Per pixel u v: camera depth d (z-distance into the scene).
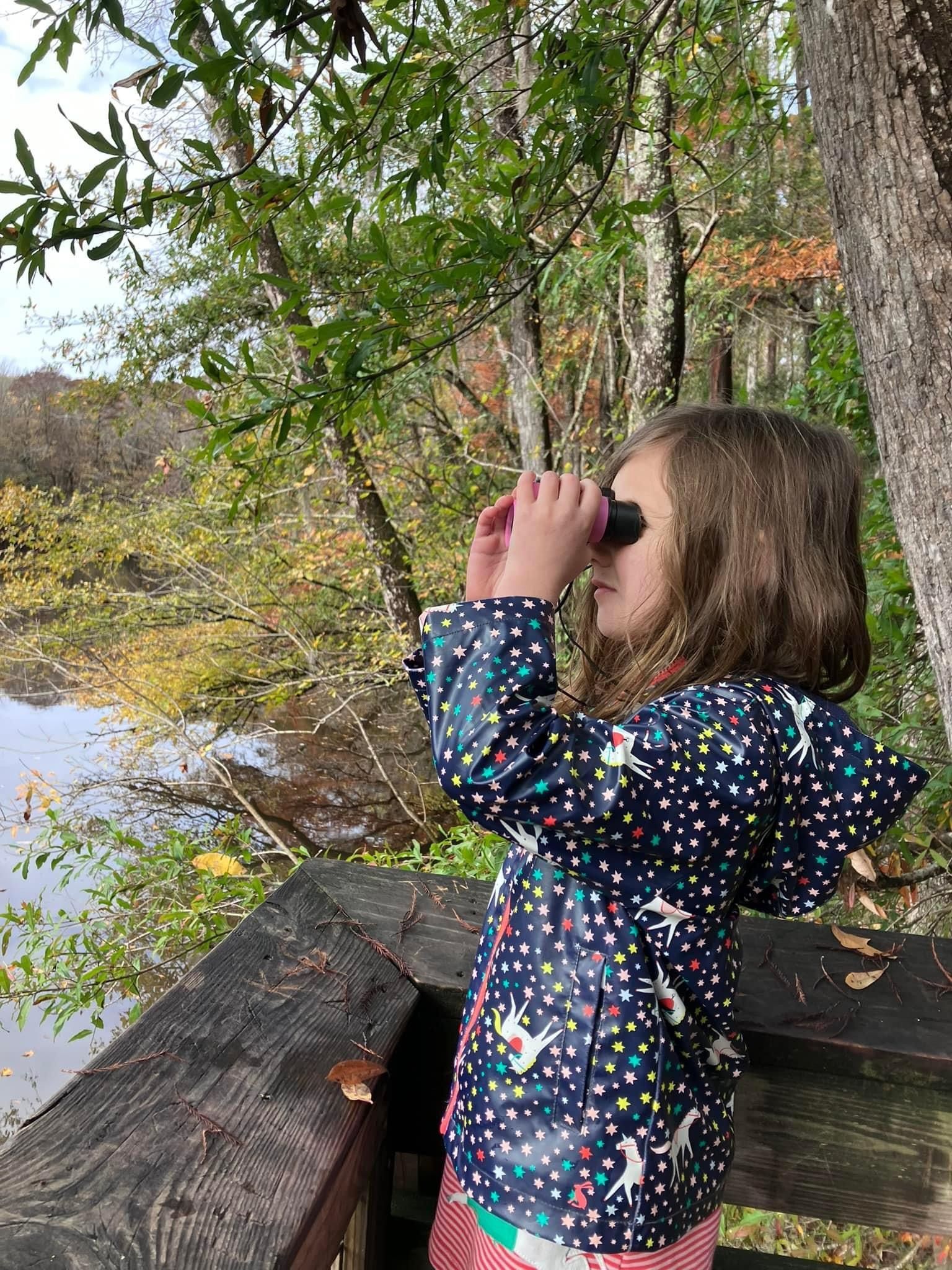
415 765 7.85
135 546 8.15
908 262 1.30
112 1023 4.68
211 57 1.12
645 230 5.47
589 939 0.78
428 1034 1.04
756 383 13.41
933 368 1.29
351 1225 0.94
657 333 5.75
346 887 1.22
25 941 3.20
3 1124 4.03
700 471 0.86
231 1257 0.62
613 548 0.93
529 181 1.83
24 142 1.10
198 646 8.37
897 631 2.47
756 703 0.80
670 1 1.77
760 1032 0.99
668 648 0.86
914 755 2.40
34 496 8.86
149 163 1.13
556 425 9.11
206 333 8.75
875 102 1.30
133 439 11.68
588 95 1.68
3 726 8.94
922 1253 2.33
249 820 7.09
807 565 0.85
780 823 0.79
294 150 3.51
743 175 7.82
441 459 7.71
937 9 1.26
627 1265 0.76
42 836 3.42
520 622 0.78
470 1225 0.87
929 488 1.33
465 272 1.75
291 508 8.65
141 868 3.42
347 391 1.80
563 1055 0.77
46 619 9.77
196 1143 0.73
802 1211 1.03
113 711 8.16
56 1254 0.61
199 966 0.99
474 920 1.16
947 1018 1.03
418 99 1.61
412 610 7.13
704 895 0.76
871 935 1.18
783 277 9.58
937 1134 1.00
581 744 0.73
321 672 7.38
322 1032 0.91
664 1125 0.76
